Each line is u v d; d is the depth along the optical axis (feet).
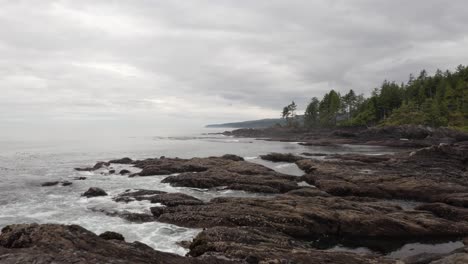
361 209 85.20
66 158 226.38
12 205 95.71
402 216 81.51
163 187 124.06
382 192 111.14
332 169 141.59
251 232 67.21
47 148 315.37
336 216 79.51
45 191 114.21
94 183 130.93
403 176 122.01
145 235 71.15
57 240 41.78
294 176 137.18
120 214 84.64
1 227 76.28
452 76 444.14
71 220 81.82
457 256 50.34
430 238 76.07
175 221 77.82
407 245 73.67
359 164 157.89
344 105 512.63
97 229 75.05
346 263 50.44
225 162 163.32
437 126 361.30
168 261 42.73
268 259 48.65
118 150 293.23
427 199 106.63
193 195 111.86
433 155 165.78
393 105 442.09
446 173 136.46
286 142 405.18
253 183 120.98
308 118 554.87
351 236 76.69
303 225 76.74
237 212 79.61
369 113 435.12
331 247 72.49
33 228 44.42
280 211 81.97
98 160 214.90
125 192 109.91
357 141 352.90
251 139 481.05
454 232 76.48
